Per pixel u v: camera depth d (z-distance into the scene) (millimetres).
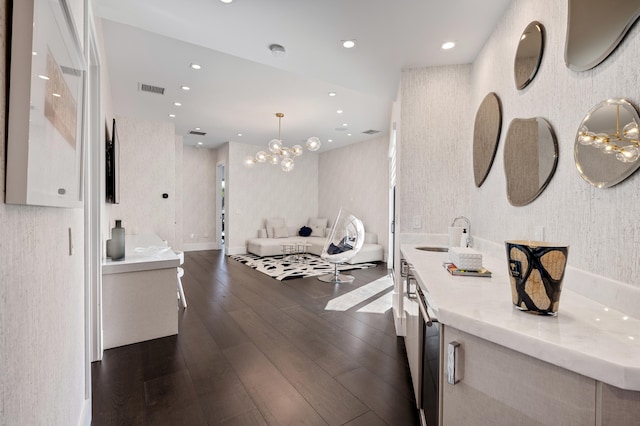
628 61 1035
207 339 2738
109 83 3859
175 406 1808
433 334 1297
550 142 1523
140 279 2680
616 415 689
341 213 5742
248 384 2037
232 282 4801
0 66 623
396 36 2473
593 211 1222
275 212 8453
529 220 1739
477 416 959
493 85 2326
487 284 1408
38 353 868
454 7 2109
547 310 982
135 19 2285
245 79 3869
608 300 1104
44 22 754
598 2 1183
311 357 2422
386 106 4922
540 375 807
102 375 2135
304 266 6113
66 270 1218
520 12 1886
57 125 890
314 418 1715
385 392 1963
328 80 3324
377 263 6551
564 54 1414
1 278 632
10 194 653
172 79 3855
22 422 742
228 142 7645
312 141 5090
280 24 2336
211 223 8633
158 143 5699
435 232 2982
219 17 2256
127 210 5387
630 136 1018
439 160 2975
